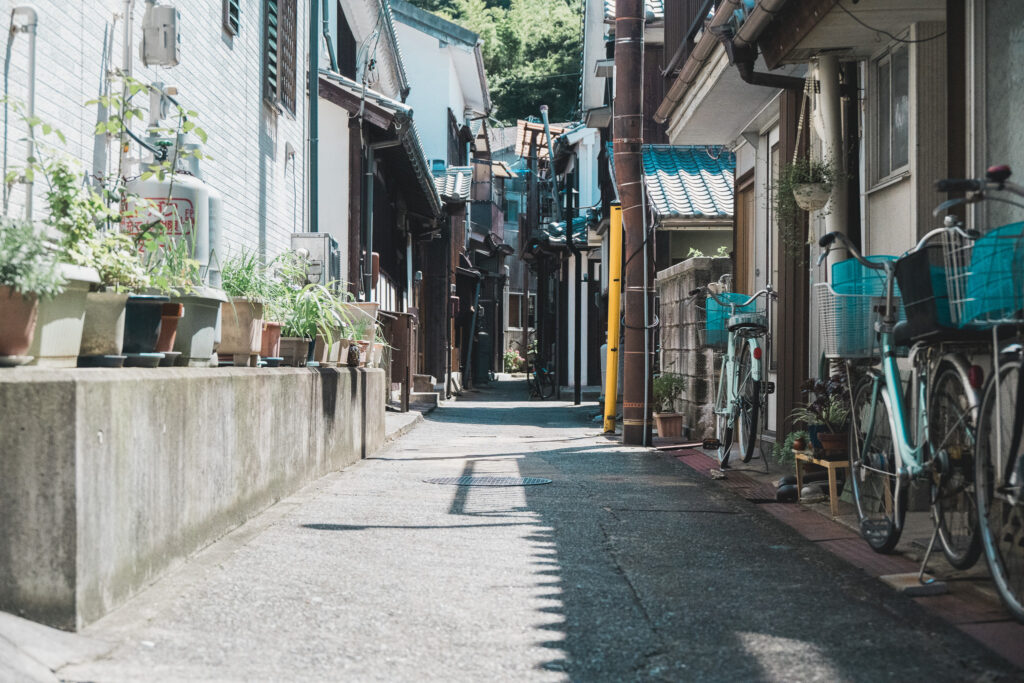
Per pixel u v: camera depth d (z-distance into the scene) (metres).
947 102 5.20
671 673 3.01
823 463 5.98
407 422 13.37
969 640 3.35
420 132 27.41
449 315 26.67
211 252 5.84
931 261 4.37
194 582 3.96
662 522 5.72
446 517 5.70
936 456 4.14
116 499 3.50
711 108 9.76
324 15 14.27
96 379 3.34
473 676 2.96
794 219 8.08
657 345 14.52
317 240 9.91
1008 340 3.77
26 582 3.15
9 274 3.31
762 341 8.18
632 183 11.03
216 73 7.89
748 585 4.16
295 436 6.52
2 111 4.45
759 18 6.75
